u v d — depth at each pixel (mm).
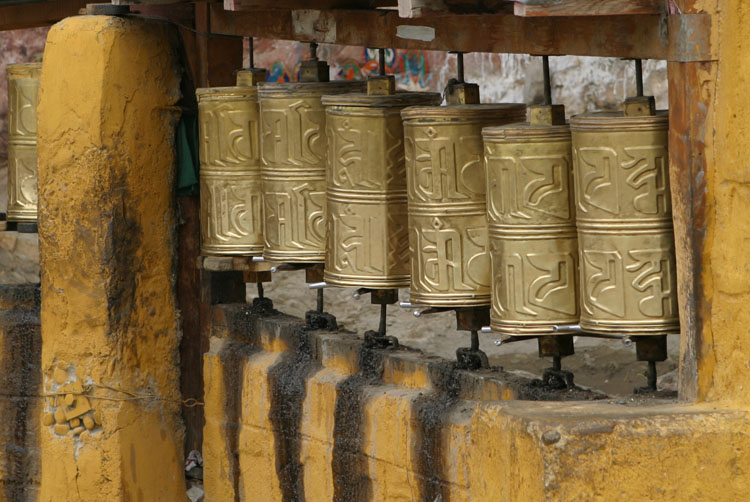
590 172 4332
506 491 4055
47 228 6449
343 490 5555
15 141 7270
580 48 4426
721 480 3916
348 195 5395
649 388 4547
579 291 4578
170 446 6605
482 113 4926
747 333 3969
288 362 5988
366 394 5402
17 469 7305
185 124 6527
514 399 4758
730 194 3965
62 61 6320
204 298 6605
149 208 6418
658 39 4117
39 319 7195
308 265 5961
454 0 4160
